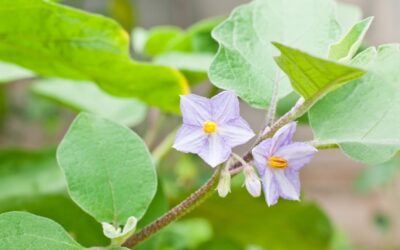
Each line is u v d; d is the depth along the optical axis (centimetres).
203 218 78
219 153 49
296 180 50
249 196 73
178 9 182
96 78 66
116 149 54
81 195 53
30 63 67
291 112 50
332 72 48
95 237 64
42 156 73
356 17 69
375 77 53
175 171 91
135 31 95
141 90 65
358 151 51
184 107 49
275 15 56
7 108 139
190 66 72
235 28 55
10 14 60
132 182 54
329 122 52
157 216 60
